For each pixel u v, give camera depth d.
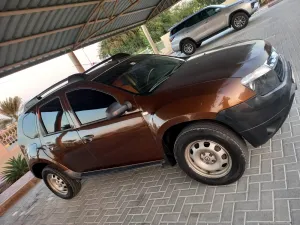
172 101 2.93
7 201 6.06
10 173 8.85
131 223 3.28
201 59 3.76
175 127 3.12
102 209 3.95
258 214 2.45
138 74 3.67
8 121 19.12
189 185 3.35
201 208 2.88
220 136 2.72
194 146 2.99
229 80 2.73
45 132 4.31
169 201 3.27
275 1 15.34
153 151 3.37
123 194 3.99
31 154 4.60
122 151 3.58
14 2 4.64
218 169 2.95
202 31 14.15
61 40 7.89
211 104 2.67
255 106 2.65
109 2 8.22
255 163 3.09
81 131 3.74
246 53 3.21
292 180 2.61
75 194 4.75
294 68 4.96
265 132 2.74
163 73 3.78
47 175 4.79
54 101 4.04
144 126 3.18
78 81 3.78
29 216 5.13
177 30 14.98
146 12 13.27
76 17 7.27
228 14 13.19
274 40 7.70
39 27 6.16
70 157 4.18
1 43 5.31
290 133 3.28
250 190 2.76
